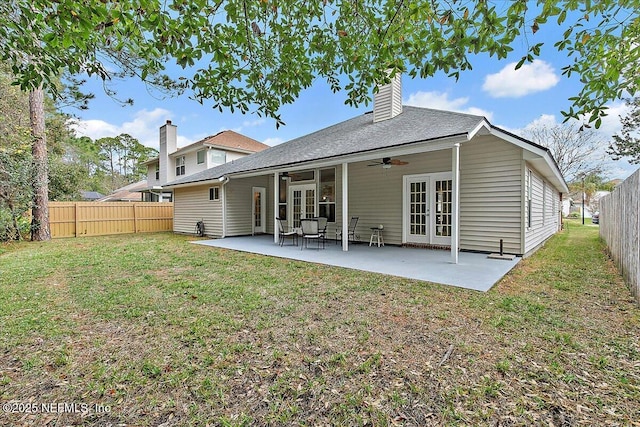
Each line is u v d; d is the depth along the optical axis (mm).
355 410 1826
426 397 1932
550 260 6477
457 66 2527
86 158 26844
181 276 5145
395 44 2717
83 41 2424
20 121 10414
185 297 3967
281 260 6605
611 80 2705
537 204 8297
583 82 2838
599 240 10445
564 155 21609
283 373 2209
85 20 2143
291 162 8312
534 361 2326
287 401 1913
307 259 6648
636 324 3002
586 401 1876
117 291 4242
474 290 4145
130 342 2703
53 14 2133
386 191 8812
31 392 2012
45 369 2273
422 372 2197
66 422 1743
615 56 2609
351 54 3184
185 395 1979
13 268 5773
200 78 3295
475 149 7094
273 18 2916
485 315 3240
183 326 3039
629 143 15625
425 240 8109
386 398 1929
